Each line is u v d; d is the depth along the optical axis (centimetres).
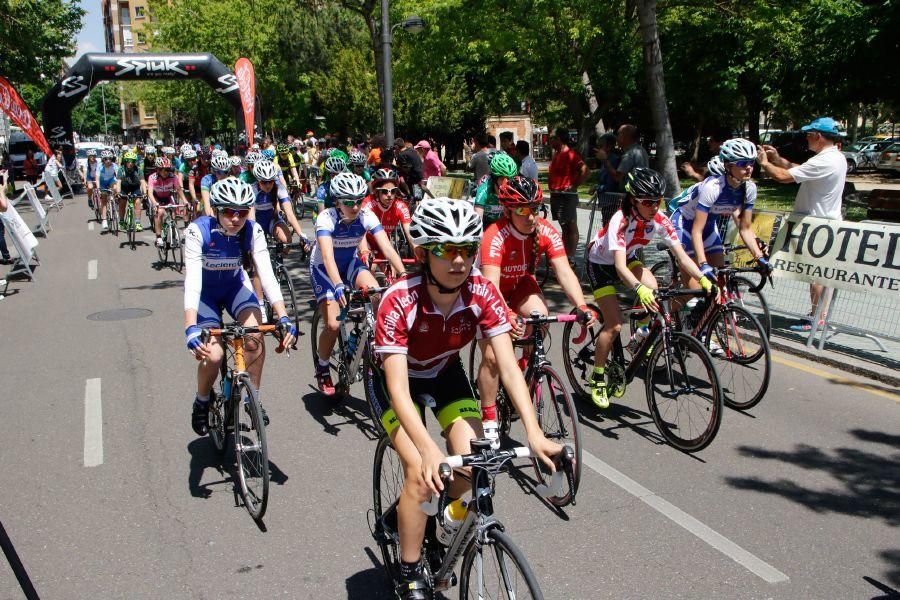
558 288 945
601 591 312
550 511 386
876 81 2027
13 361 663
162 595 314
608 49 1975
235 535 363
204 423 443
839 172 645
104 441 482
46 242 1465
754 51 2359
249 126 1881
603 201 946
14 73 2670
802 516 377
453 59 2161
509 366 264
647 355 490
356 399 561
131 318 820
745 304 732
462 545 254
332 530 367
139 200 1398
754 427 496
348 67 3741
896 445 462
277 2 3759
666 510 384
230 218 396
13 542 358
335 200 522
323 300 523
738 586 316
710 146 1034
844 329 646
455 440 269
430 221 246
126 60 2620
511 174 476
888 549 346
